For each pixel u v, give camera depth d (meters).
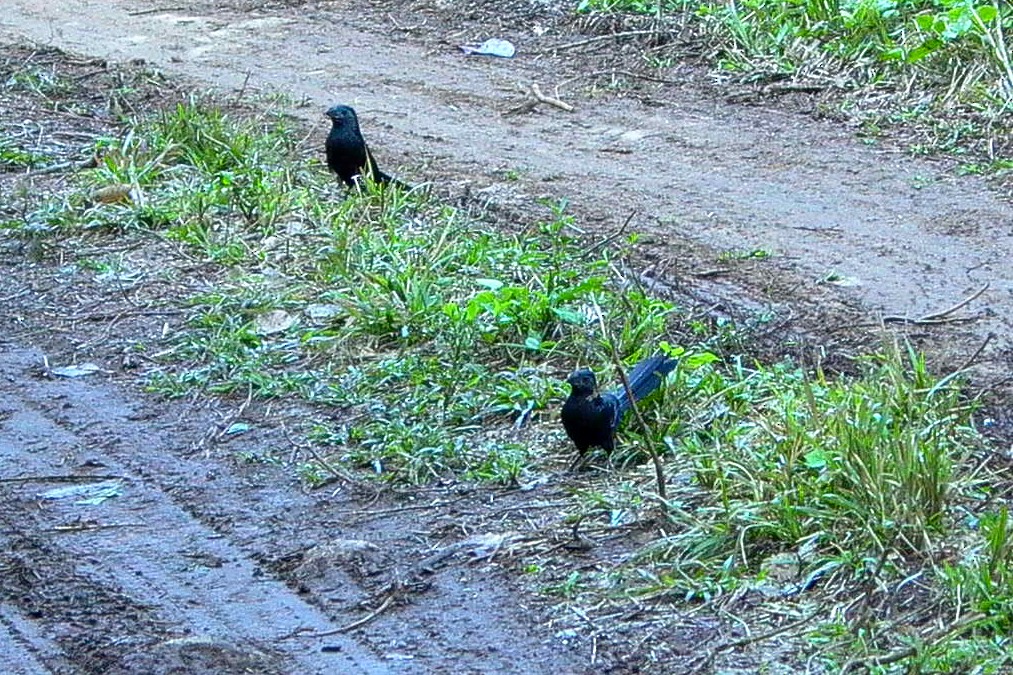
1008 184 15.01
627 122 17.27
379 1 21.95
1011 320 11.89
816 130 16.77
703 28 19.39
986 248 13.48
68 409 10.75
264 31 21.12
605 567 8.50
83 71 19.27
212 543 8.97
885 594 8.04
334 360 11.30
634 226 14.09
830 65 18.19
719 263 13.20
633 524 8.90
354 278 12.54
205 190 14.79
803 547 8.42
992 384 10.70
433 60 19.67
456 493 9.42
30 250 13.57
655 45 19.36
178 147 15.74
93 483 9.73
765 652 7.67
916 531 8.36
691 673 7.53
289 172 15.17
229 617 8.20
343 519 9.17
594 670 7.62
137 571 8.68
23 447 10.23
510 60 19.52
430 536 8.93
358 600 8.33
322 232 13.63
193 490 9.59
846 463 8.70
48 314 12.36
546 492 9.38
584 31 20.03
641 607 8.11
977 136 16.14
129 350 11.62
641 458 9.66
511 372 10.95
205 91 18.42
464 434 10.18
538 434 10.12
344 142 14.59
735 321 11.90
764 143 16.47
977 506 8.88
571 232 13.90
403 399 10.61
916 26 18.27
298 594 8.41
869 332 11.71
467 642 7.90
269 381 10.93
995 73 17.25
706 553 8.53
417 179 15.38
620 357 10.91
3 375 11.31
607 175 15.56
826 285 12.70
